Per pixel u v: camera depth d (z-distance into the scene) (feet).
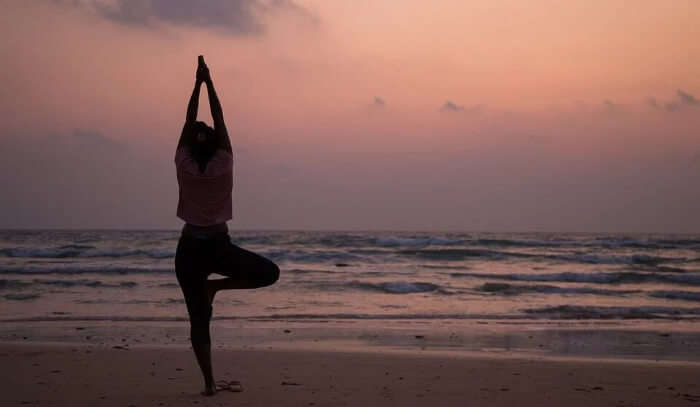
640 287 61.82
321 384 17.07
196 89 13.58
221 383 16.19
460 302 47.11
